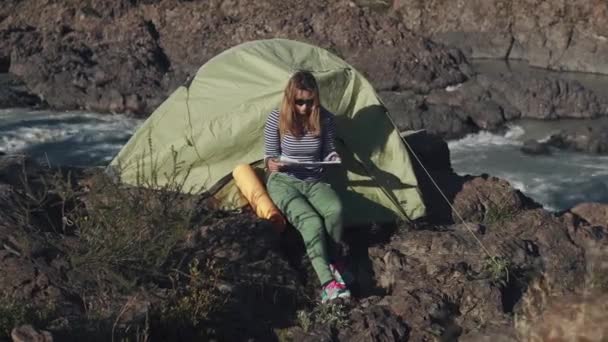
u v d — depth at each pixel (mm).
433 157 8969
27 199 7270
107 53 17391
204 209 7340
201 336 6055
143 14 19156
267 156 7191
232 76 8016
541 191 12211
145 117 15523
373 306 6531
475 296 6633
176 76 16812
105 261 6297
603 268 5570
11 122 14836
